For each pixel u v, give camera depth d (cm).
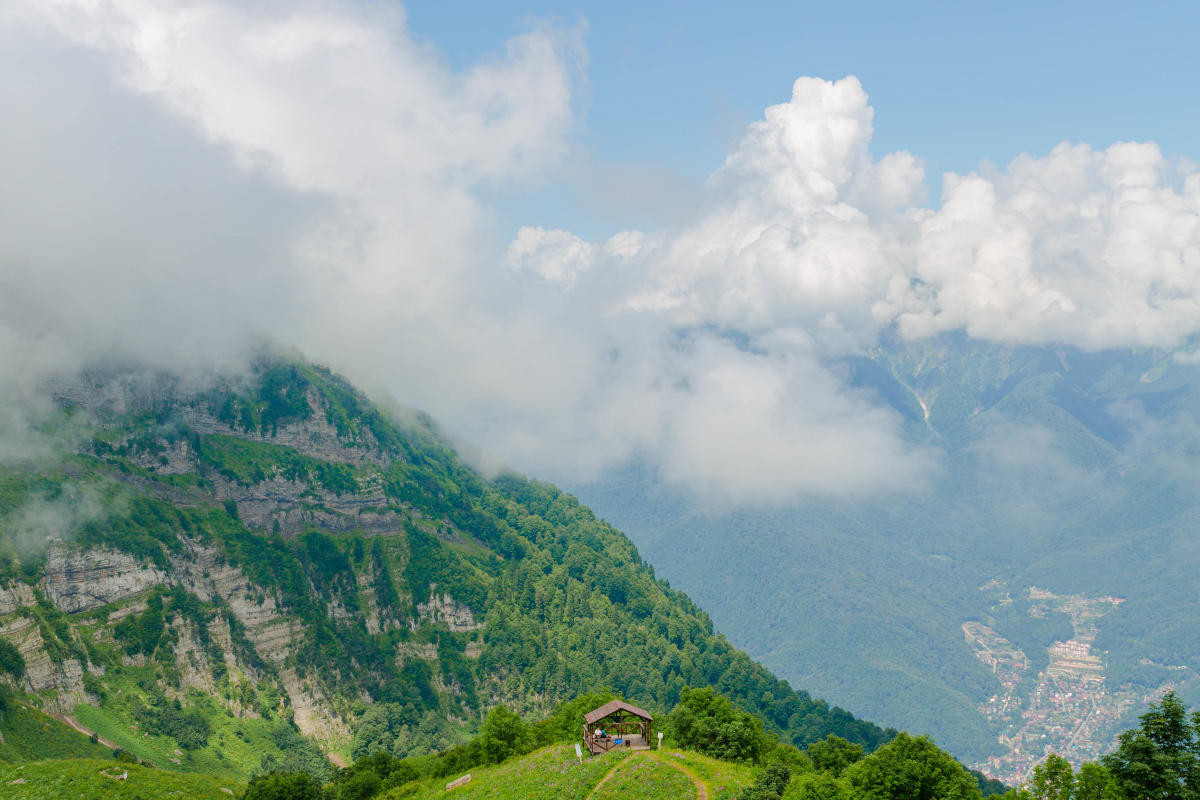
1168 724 11219
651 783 13650
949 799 12262
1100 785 11612
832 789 12300
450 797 15600
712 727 17238
